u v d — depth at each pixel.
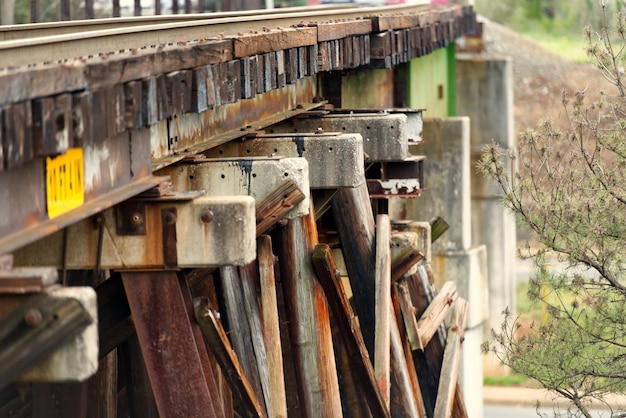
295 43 19.17
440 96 42.00
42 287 9.62
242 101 18.92
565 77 80.75
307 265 19.27
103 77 11.48
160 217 13.09
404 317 23.92
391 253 23.59
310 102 24.38
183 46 14.32
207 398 13.37
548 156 21.61
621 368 21.12
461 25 42.53
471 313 40.66
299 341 19.36
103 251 13.17
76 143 10.95
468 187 40.38
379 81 31.80
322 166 18.75
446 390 25.12
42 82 10.31
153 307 13.28
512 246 50.41
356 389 23.33
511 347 21.75
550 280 21.31
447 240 40.66
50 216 11.07
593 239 21.11
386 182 23.80
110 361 16.94
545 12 92.31
